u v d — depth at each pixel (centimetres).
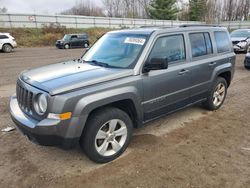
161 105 421
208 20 6181
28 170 346
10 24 3412
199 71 484
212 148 402
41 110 317
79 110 313
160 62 366
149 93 394
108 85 342
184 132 459
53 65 427
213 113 555
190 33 476
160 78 405
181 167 350
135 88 371
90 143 339
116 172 340
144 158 372
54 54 1955
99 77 341
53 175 335
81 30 3797
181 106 470
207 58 507
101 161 356
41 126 304
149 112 404
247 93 717
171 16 5531
